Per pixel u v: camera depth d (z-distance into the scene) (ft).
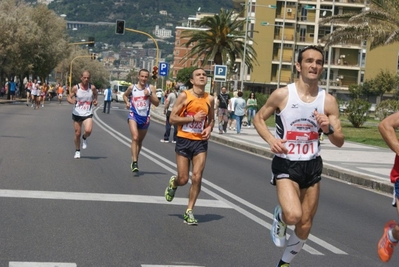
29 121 106.42
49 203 33.73
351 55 273.13
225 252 25.48
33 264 22.21
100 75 590.55
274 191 43.34
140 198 36.73
